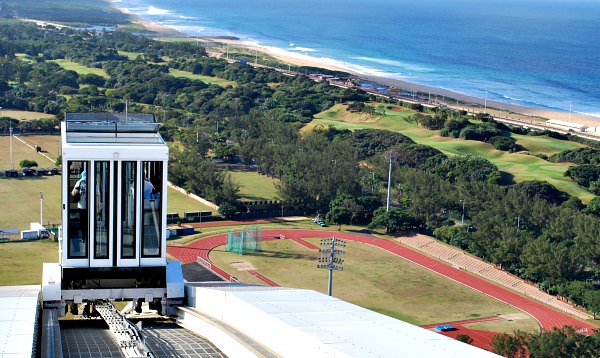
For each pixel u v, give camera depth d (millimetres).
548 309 190125
